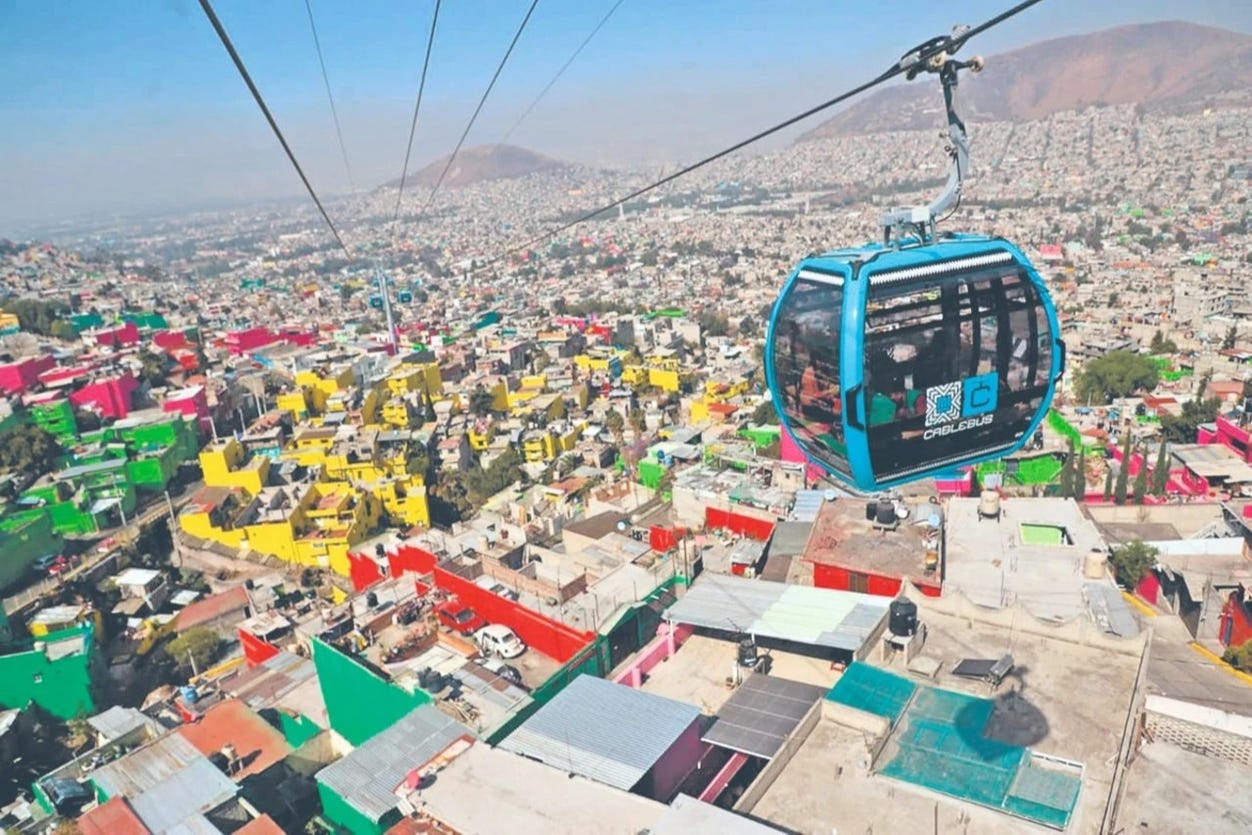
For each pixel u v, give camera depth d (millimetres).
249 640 44250
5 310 118812
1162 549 41094
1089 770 19641
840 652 28391
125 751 35812
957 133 12914
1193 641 36000
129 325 116125
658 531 40844
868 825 18297
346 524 66188
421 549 42781
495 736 25797
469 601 35594
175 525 71125
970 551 34938
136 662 52875
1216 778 20031
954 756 19969
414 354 111812
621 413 92312
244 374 104562
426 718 25531
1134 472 59062
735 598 29953
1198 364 82188
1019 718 21531
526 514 54094
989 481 41969
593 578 36375
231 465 75750
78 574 61969
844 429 12969
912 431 13188
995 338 13078
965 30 11211
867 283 12555
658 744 22234
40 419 78375
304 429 84375
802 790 19625
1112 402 77188
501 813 19578
